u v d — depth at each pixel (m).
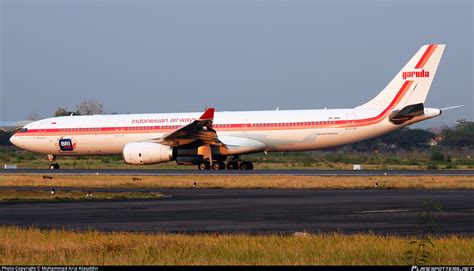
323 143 144.25
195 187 102.31
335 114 143.75
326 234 51.59
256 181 108.62
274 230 55.44
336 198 82.94
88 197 87.00
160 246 44.84
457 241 45.78
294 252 42.94
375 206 72.94
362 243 45.16
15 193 93.00
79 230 55.56
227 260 40.91
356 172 134.88
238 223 60.16
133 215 66.69
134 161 143.50
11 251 44.09
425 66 141.12
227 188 100.75
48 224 60.31
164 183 107.44
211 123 138.50
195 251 43.47
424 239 44.06
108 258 41.50
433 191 92.38
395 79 142.50
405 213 66.31
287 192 93.19
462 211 67.31
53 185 107.12
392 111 141.50
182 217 64.88
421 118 139.62
